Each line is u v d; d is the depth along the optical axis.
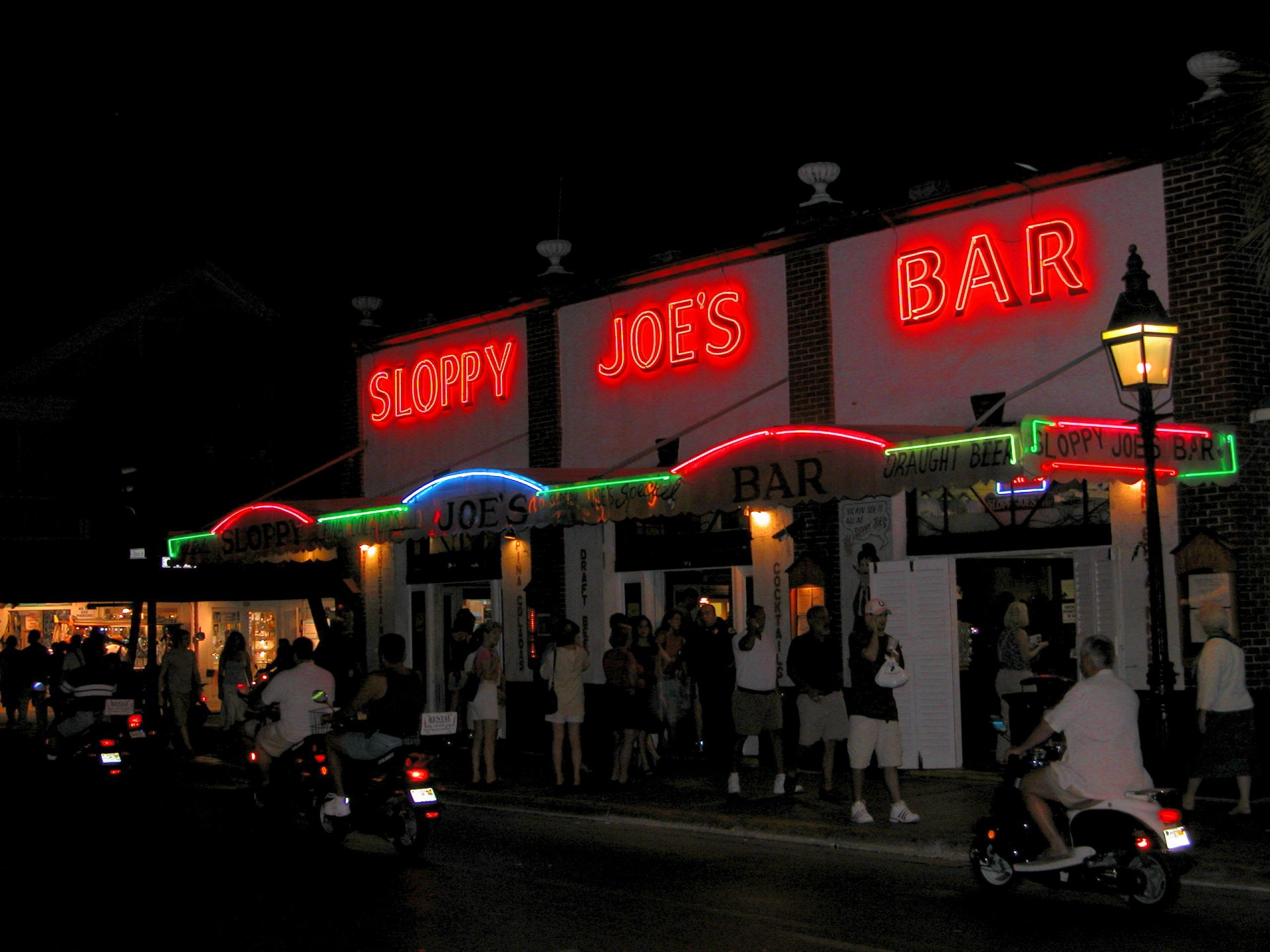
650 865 10.88
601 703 19.12
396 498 19.86
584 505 16.23
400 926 8.62
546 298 20.58
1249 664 13.12
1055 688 12.38
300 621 25.62
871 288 16.64
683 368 18.78
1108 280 14.43
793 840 12.14
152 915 9.02
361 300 23.78
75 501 26.12
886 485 13.34
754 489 14.46
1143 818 8.61
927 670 15.38
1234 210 13.52
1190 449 12.96
